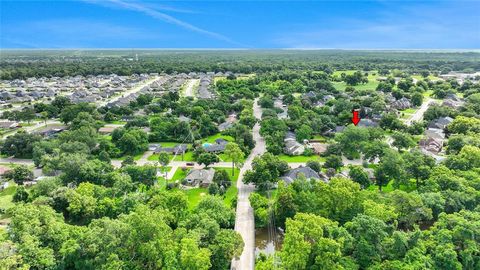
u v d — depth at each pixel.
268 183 103.12
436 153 137.50
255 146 150.25
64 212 88.00
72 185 100.62
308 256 64.12
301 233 66.38
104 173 105.31
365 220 69.62
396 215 75.62
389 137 158.38
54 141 132.38
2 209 88.50
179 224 75.62
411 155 109.31
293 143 142.62
